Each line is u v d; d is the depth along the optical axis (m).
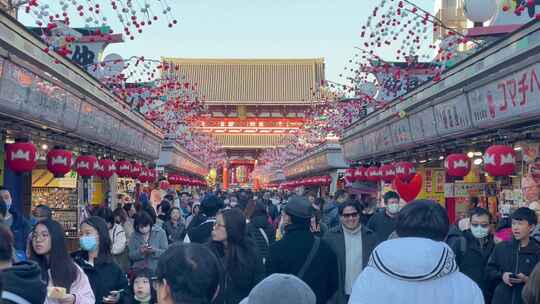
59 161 12.65
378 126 19.91
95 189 21.83
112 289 5.99
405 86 18.30
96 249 6.11
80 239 6.05
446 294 3.31
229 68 79.62
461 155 13.29
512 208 12.45
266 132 74.31
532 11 11.45
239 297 5.95
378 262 3.39
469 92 11.84
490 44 10.31
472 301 3.36
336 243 7.46
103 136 16.52
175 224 12.53
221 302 4.47
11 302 3.29
